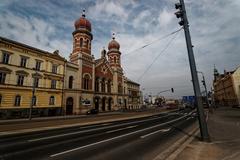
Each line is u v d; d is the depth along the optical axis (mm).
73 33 53719
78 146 9320
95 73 55719
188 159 6605
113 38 72188
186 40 10398
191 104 68000
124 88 71875
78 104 44844
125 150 8438
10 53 31875
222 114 33406
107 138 11609
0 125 19203
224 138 10477
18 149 8688
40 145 9586
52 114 37969
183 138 11117
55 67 40781
